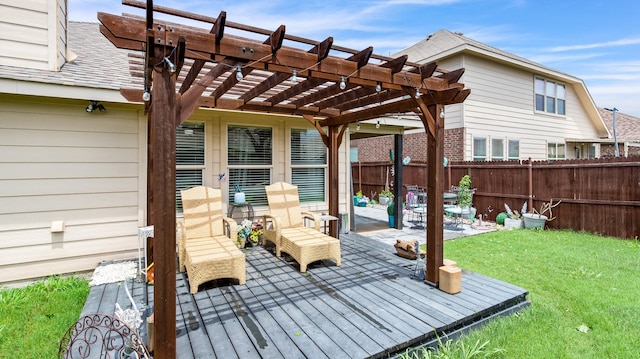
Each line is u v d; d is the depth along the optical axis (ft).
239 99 14.06
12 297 11.49
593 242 20.07
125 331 7.36
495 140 35.14
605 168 21.71
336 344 8.08
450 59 33.76
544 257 16.89
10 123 12.70
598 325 9.85
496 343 8.85
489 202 29.01
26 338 9.02
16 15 13.12
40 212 13.26
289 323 9.15
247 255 15.75
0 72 11.79
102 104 14.10
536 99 38.73
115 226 14.62
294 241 14.08
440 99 11.51
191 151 16.57
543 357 8.29
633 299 11.53
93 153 14.11
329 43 8.04
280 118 18.94
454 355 8.22
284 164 19.26
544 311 10.65
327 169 20.93
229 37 7.38
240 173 17.97
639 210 20.21
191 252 12.28
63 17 14.89
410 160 37.42
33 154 13.07
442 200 11.76
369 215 31.01
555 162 24.36
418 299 10.68
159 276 7.00
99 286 11.75
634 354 8.37
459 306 10.12
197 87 7.67
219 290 11.54
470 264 15.75
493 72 34.68
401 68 9.91
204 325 9.07
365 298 10.80
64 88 12.40
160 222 6.97
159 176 6.95
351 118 15.72
